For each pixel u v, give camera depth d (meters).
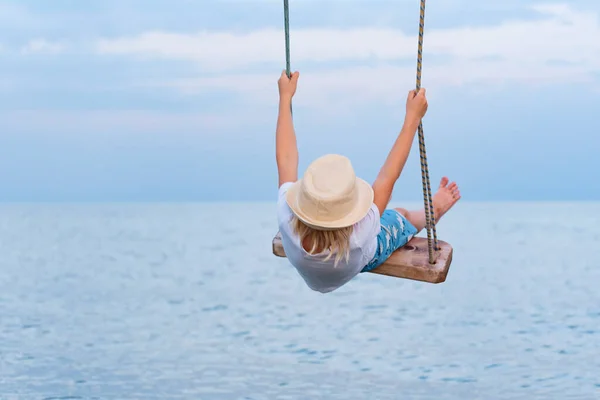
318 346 18.05
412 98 3.66
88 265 40.03
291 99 3.96
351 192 3.32
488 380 14.67
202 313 22.98
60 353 17.12
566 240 65.12
